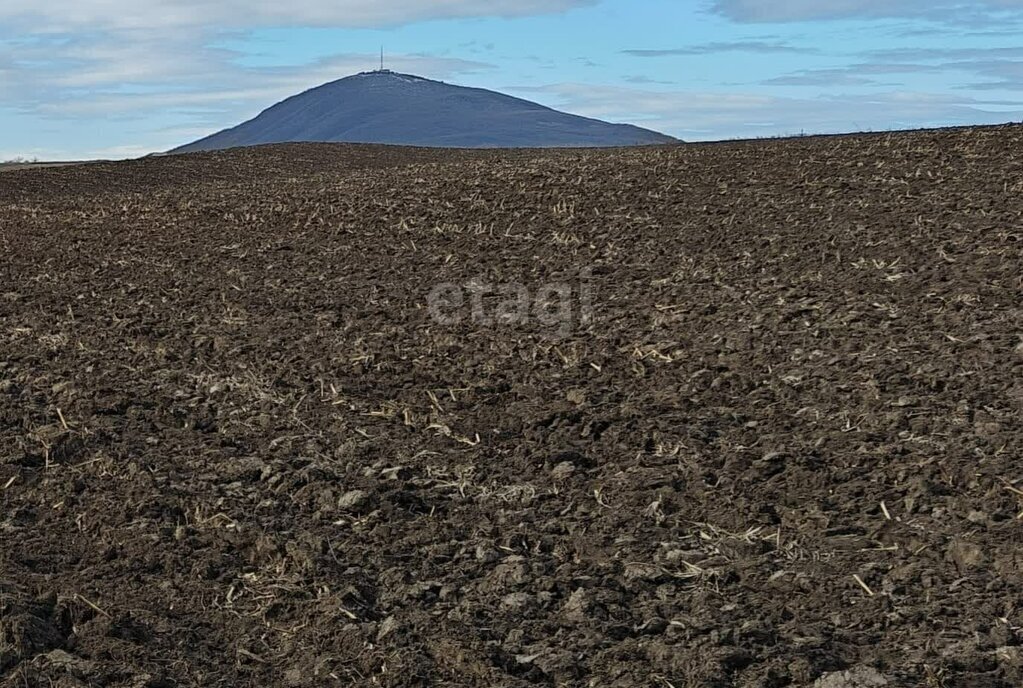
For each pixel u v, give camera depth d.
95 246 16.05
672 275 11.68
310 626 4.70
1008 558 4.91
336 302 11.43
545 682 4.20
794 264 11.55
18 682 4.15
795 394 7.51
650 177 18.50
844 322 9.13
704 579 5.02
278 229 16.72
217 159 35.84
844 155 19.12
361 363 8.84
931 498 5.66
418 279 12.52
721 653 4.25
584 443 6.85
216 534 5.61
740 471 6.21
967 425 6.59
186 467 6.61
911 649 4.27
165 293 12.17
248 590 5.05
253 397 7.98
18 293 12.37
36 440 6.96
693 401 7.49
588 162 22.17
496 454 6.76
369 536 5.63
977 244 11.27
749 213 14.60
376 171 26.78
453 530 5.68
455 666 4.32
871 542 5.26
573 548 5.41
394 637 4.55
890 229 12.61
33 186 28.73
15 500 6.09
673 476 6.18
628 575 5.06
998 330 8.45
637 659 4.32
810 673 4.11
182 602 4.92
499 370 8.59
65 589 4.99
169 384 8.36
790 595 4.82
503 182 19.61
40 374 8.69
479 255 13.69
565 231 14.67
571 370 8.45
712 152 22.08
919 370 7.70
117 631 4.59
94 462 6.58
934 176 15.74
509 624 4.66
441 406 7.71
